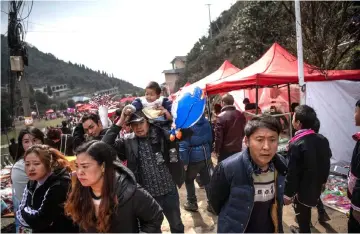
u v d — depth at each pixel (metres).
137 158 2.63
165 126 2.71
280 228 1.85
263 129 1.64
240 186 1.75
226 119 4.17
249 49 12.84
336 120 5.28
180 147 3.73
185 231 3.64
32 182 2.08
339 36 7.21
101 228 1.53
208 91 6.36
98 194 1.62
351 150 5.23
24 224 2.02
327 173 2.55
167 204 2.71
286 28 9.58
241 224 1.74
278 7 9.70
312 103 5.29
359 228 2.19
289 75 5.04
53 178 1.97
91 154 1.52
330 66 7.43
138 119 2.55
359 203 2.14
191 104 2.53
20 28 5.61
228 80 5.68
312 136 2.53
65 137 4.21
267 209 1.83
